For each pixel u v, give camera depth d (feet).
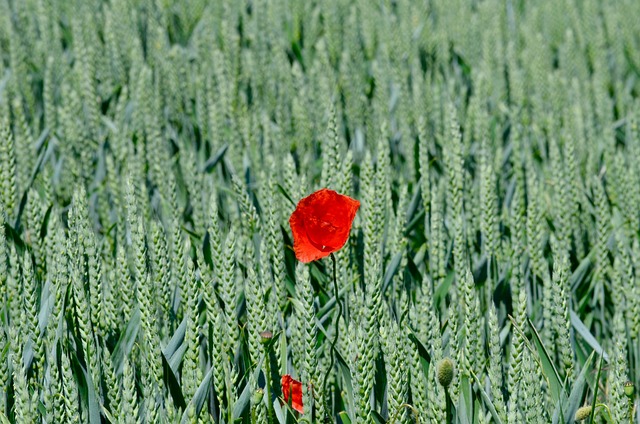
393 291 9.73
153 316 8.82
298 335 9.07
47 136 11.18
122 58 13.79
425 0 17.38
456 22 16.93
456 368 8.79
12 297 9.06
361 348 8.59
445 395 8.60
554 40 17.78
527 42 15.30
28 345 8.89
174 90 12.53
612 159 11.19
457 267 9.63
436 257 9.83
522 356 8.70
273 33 14.44
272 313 9.11
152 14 14.70
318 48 13.66
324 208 8.80
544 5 18.03
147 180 11.16
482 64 14.21
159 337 9.05
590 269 10.36
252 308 8.90
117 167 10.96
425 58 15.97
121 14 14.26
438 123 12.12
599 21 17.08
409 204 10.38
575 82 13.35
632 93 16.47
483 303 10.06
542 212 10.53
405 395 8.84
